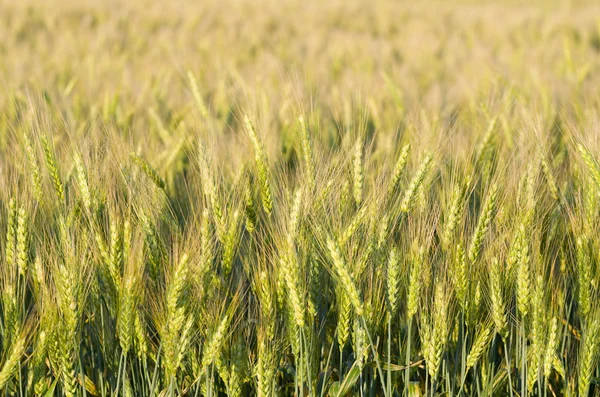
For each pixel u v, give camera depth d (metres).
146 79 8.87
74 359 2.88
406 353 3.06
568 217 3.51
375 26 20.88
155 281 3.14
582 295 3.12
